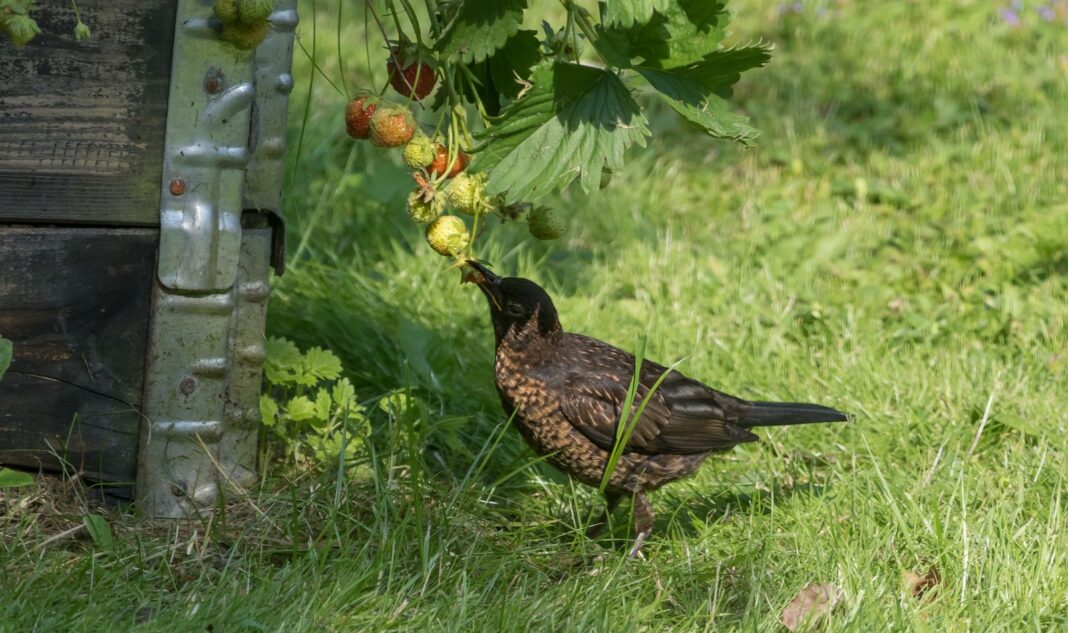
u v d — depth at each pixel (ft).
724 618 20.02
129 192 20.39
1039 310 32.48
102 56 19.86
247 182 21.66
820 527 23.02
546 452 23.32
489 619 18.81
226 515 21.61
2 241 20.21
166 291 20.72
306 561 19.95
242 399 22.13
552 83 17.69
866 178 41.39
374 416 26.00
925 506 23.38
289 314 29.60
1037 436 26.21
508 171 17.71
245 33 19.52
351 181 37.24
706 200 40.19
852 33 53.42
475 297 32.83
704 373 29.58
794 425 26.78
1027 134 43.57
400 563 20.40
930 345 31.12
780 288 34.19
